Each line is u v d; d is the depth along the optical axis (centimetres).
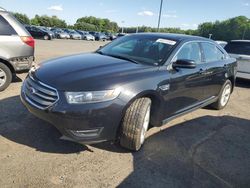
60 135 405
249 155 415
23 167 321
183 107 469
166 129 478
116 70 369
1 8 592
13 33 595
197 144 432
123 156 368
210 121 546
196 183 328
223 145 439
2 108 493
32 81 365
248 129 524
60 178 308
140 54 445
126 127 357
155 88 377
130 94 343
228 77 618
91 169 332
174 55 433
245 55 938
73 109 319
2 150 353
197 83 487
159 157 377
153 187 311
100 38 5238
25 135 398
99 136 338
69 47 2206
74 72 356
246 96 809
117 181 315
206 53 533
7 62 595
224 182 337
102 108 326
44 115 335
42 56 1279
